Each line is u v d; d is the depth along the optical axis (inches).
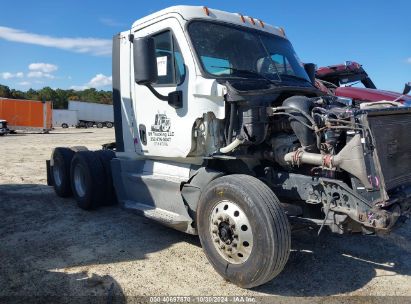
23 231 239.0
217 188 167.0
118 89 248.8
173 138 205.0
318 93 205.6
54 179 330.0
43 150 751.7
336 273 181.8
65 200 317.4
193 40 197.6
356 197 153.9
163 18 211.2
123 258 197.6
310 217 178.4
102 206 292.4
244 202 156.3
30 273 179.8
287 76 219.6
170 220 199.8
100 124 2370.8
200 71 190.5
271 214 150.9
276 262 150.3
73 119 2293.3
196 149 196.5
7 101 1456.7
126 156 246.7
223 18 215.3
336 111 161.6
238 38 213.0
